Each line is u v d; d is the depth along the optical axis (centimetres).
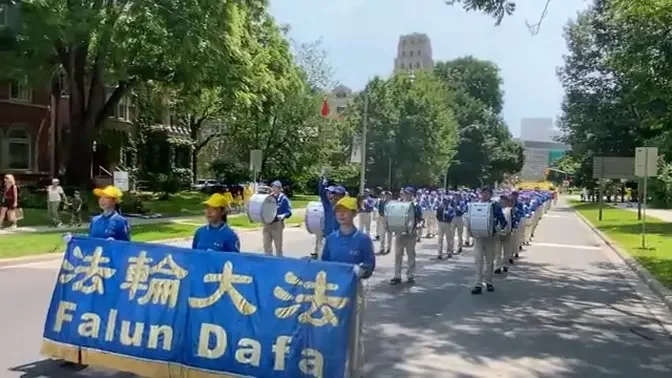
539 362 802
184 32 2691
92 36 2747
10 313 961
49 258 1588
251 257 615
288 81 4259
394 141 6119
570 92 6006
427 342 883
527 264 1853
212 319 612
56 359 700
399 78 6425
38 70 2875
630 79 2198
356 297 588
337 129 6438
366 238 709
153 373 627
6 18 1079
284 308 594
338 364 573
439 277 1520
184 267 635
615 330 1001
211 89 3184
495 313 1102
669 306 1183
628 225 3553
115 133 4838
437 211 1983
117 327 646
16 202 2288
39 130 4056
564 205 7912
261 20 4109
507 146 10175
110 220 816
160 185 4628
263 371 589
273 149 5775
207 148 6906
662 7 1656
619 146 5897
